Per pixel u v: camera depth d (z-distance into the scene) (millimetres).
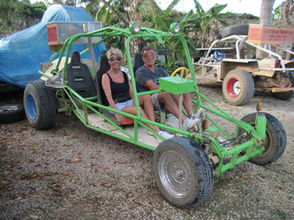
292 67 6449
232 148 2865
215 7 8844
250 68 6414
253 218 2510
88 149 3965
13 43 6418
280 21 11758
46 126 4613
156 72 3934
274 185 3027
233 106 6258
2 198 2742
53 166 3441
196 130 2859
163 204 2701
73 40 4027
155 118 3574
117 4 8297
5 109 5500
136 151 3896
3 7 14406
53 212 2551
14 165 3447
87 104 3873
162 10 9102
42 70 5328
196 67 8141
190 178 2438
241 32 9047
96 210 2596
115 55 3701
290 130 4695
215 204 2699
